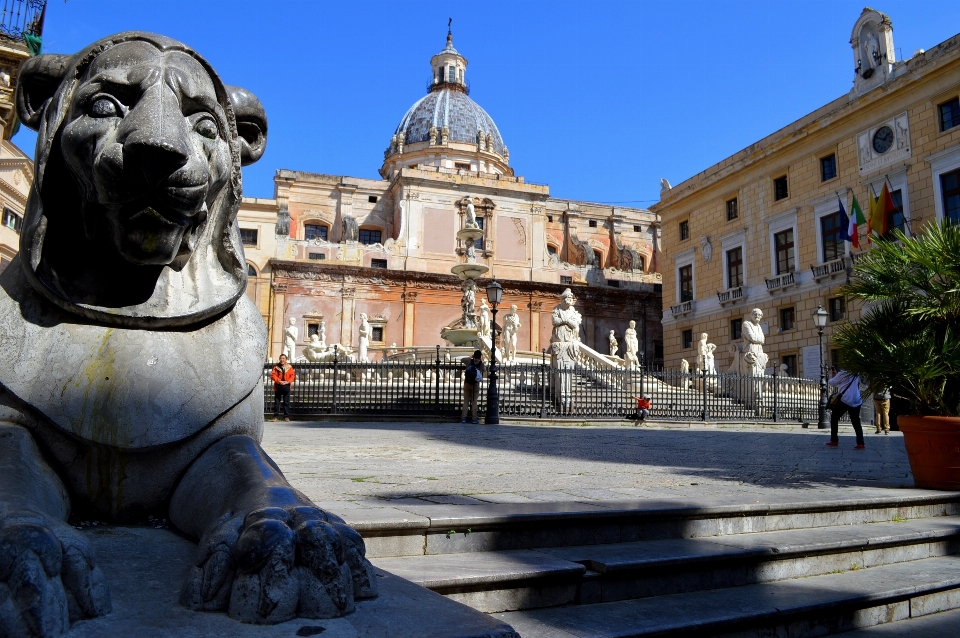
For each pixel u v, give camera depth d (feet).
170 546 6.69
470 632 4.90
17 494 5.20
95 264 7.05
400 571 9.07
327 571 5.04
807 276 103.96
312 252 147.74
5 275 7.24
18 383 6.66
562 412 56.80
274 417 49.83
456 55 206.90
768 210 112.98
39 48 40.19
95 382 6.85
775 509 13.46
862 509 14.93
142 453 7.13
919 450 17.90
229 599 4.94
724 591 10.87
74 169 6.40
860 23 98.63
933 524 15.19
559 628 8.66
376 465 20.35
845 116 98.84
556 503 12.57
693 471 20.76
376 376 62.18
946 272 18.24
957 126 84.43
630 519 11.91
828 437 44.37
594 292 161.58
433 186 156.35
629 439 36.70
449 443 30.60
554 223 179.01
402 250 152.25
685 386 66.28
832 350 98.58
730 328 119.34
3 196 82.28
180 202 6.24
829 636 10.50
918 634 10.75
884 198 90.84
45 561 4.38
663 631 8.89
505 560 10.05
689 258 130.72
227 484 6.50
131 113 6.18
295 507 5.43
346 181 160.66
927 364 17.69
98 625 4.58
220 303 7.51
